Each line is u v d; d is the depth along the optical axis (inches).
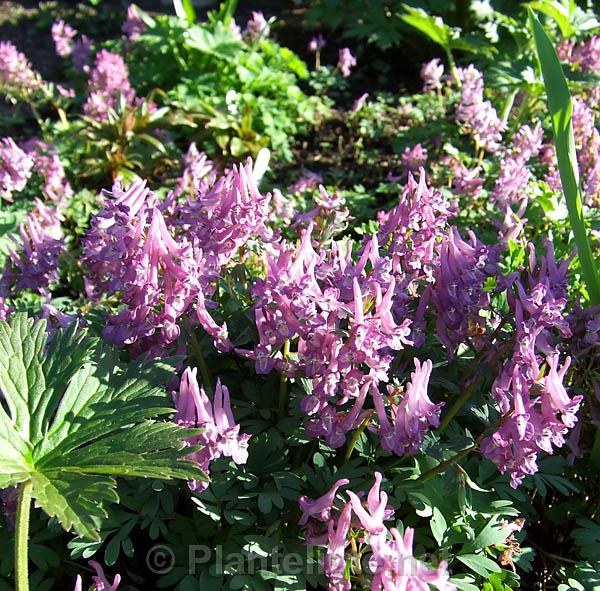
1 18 30.4
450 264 9.0
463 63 26.6
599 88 19.7
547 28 23.3
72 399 8.2
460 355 10.3
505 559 9.1
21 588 7.4
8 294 11.3
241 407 9.6
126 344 9.2
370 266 10.1
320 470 9.0
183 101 22.4
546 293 8.7
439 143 19.9
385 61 27.5
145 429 7.9
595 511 10.4
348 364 8.0
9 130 22.9
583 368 10.1
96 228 8.4
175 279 8.4
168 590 9.4
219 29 24.0
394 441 8.2
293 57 24.4
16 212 15.5
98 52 25.9
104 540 9.2
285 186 20.2
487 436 8.5
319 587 9.1
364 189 19.7
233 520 8.5
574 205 10.3
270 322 8.3
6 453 7.7
